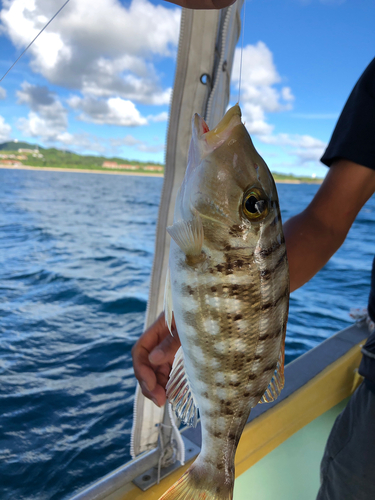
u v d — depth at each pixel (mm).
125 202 39594
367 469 1310
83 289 9570
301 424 2332
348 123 1201
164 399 1087
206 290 857
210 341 876
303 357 2680
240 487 1999
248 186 854
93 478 3531
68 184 64562
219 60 1505
